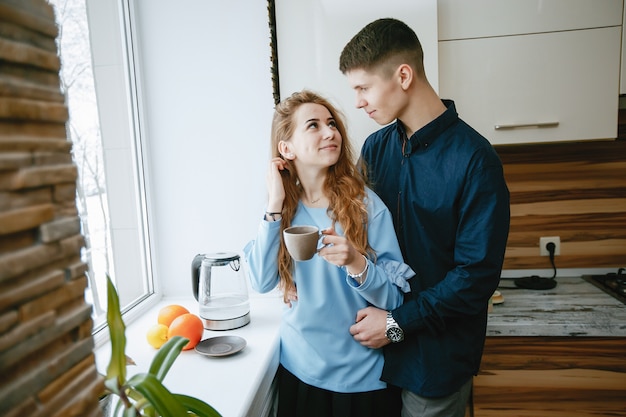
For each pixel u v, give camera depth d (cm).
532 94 168
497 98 170
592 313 167
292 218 132
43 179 40
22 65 38
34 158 39
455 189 119
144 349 136
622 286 188
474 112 171
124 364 61
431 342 122
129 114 175
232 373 117
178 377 115
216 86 175
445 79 170
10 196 37
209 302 152
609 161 202
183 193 180
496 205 115
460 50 168
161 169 180
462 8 166
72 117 170
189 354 130
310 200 133
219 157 178
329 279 123
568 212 207
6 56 36
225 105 175
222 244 182
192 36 173
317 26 157
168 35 174
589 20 163
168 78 176
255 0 170
